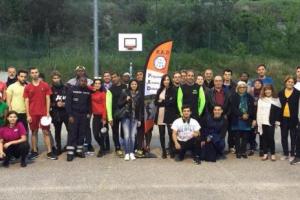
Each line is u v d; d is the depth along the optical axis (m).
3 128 9.78
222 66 29.81
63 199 7.62
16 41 34.41
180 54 31.48
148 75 10.79
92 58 30.45
